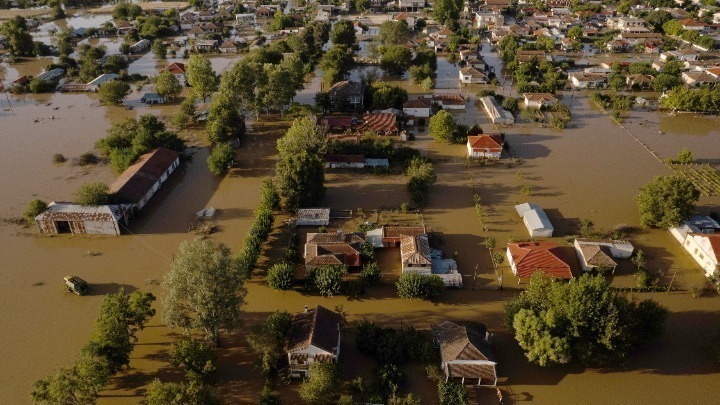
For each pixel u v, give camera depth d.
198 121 125.62
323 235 74.88
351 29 183.75
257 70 123.44
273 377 54.91
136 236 80.00
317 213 83.12
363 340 57.78
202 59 130.00
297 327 56.38
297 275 71.38
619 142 114.94
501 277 70.62
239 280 56.50
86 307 65.38
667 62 159.38
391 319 63.66
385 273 71.75
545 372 56.03
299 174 83.69
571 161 105.25
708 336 60.66
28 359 57.53
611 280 70.06
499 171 101.00
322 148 97.06
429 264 69.44
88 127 121.69
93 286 68.94
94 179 96.75
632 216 84.94
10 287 68.69
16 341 59.97
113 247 77.31
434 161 105.06
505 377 55.31
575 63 173.50
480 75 154.38
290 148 94.25
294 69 137.12
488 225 82.81
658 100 140.38
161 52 180.38
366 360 57.53
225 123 110.31
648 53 186.00
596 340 54.25
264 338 54.94
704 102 130.00
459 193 92.81
